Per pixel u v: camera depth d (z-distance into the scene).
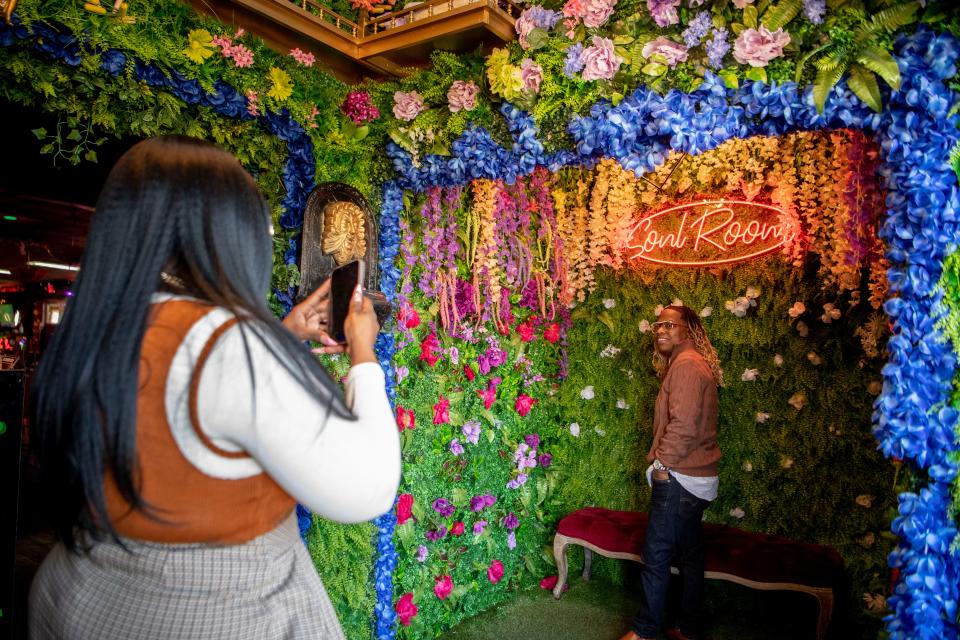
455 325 3.16
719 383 3.25
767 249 3.43
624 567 3.84
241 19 2.33
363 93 2.59
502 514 3.62
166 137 0.87
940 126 1.56
